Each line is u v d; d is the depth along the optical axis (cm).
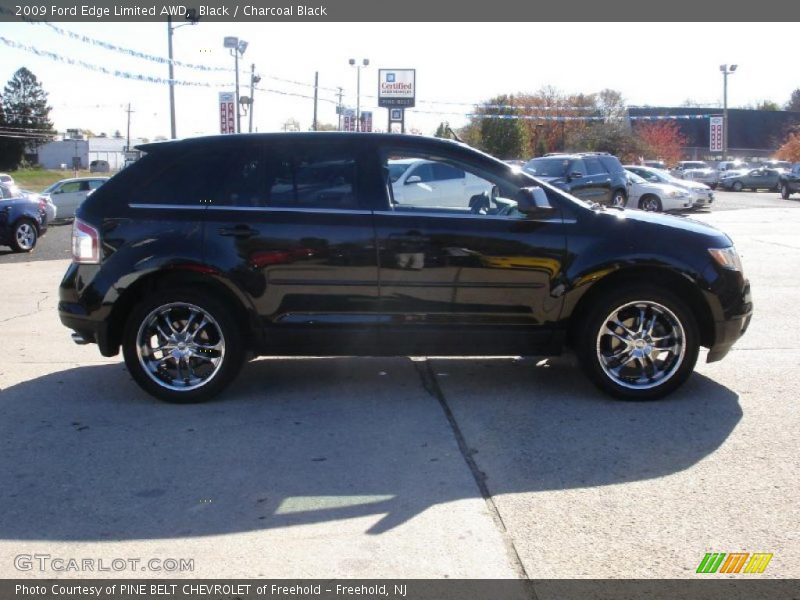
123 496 417
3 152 7800
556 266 548
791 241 1600
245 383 617
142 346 559
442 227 546
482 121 5250
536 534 374
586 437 495
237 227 550
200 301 550
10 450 481
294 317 555
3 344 757
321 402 569
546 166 2106
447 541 368
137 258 551
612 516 391
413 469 449
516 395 581
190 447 484
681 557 353
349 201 555
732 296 558
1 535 377
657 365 562
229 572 344
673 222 574
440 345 559
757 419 524
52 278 1203
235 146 567
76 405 566
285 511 399
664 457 462
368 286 550
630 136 5625
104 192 565
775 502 404
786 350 706
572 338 575
